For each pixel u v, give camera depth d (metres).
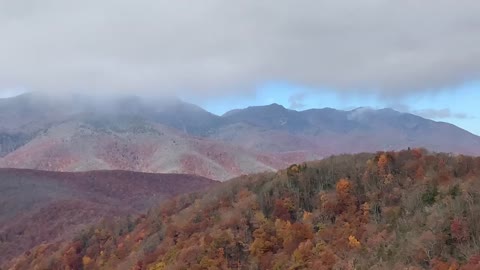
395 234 90.88
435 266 80.06
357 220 98.69
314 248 91.69
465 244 83.12
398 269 82.00
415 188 100.62
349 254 90.06
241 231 103.62
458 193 93.56
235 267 97.31
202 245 101.06
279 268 91.25
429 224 89.12
